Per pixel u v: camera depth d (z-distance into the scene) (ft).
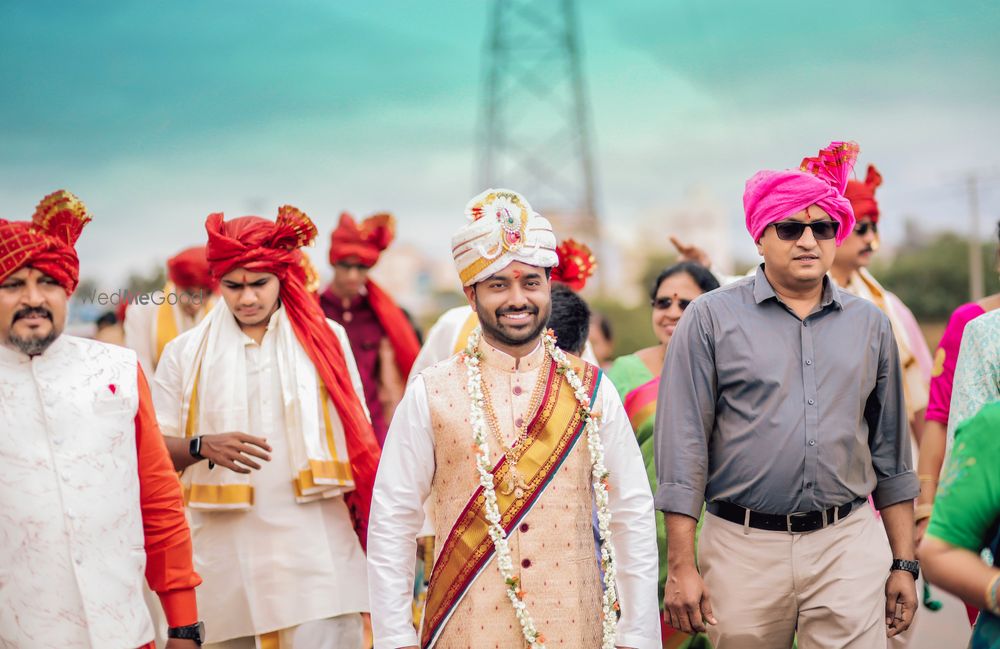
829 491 15.97
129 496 13.71
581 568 13.50
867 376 16.19
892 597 16.44
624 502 13.97
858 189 22.45
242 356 17.89
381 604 13.50
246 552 17.46
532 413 13.70
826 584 16.05
